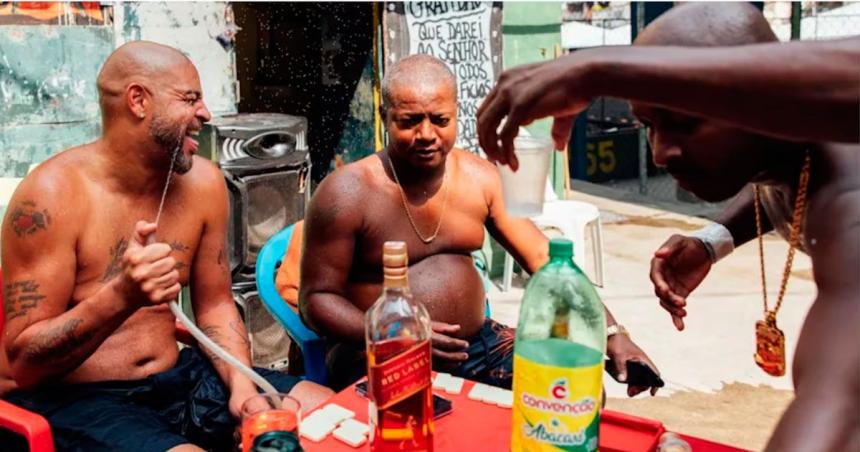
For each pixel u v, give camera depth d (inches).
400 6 173.8
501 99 34.3
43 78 140.2
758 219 54.6
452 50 185.3
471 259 94.9
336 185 87.4
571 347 52.2
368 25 176.4
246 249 139.9
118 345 83.5
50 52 140.1
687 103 30.5
